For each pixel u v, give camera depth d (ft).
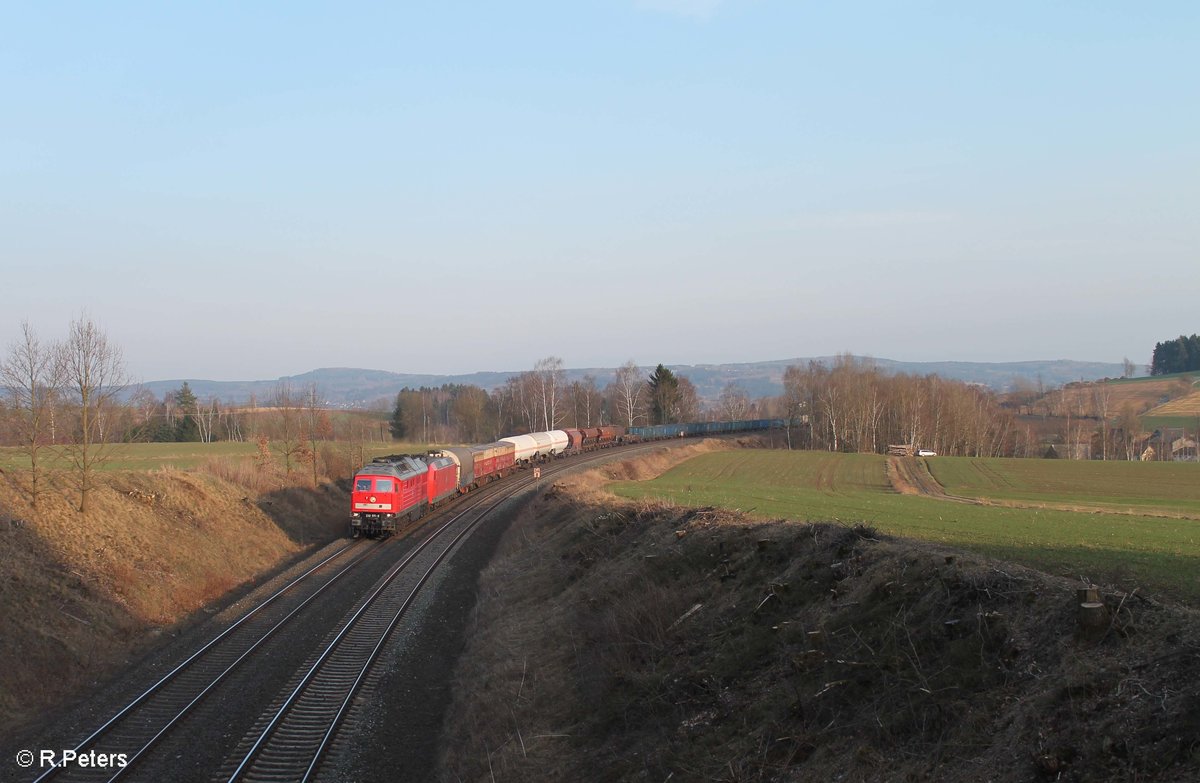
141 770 44.68
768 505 116.98
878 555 51.11
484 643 73.10
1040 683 32.37
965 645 37.63
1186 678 27.96
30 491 85.71
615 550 89.97
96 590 73.41
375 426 404.57
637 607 62.44
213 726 51.37
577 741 49.26
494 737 52.13
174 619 78.13
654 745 43.91
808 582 53.26
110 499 94.99
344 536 133.90
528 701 56.85
